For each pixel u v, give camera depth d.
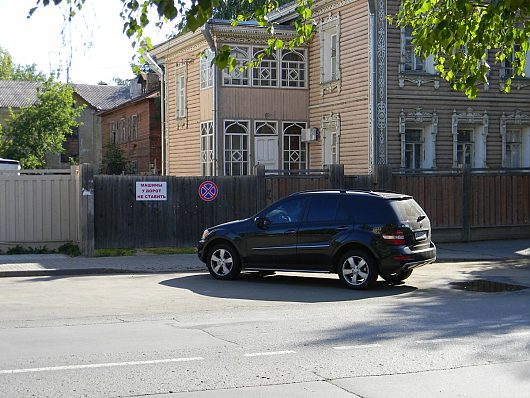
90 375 7.21
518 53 11.97
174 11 5.59
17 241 19.55
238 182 20.81
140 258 18.92
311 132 28.89
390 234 13.70
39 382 6.95
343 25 27.11
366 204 14.09
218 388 6.75
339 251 14.17
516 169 23.09
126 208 19.98
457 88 11.01
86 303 12.27
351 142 26.73
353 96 26.56
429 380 7.04
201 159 30.59
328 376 7.19
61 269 16.75
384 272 13.76
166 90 35.09
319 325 9.97
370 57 25.42
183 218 20.44
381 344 8.66
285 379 7.07
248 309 11.61
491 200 23.09
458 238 22.67
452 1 9.82
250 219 15.26
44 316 10.89
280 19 30.31
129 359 7.89
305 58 29.59
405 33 25.66
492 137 26.98
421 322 10.20
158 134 45.41
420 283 14.93
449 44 9.91
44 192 19.70
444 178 22.48
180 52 33.09
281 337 9.11
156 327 9.89
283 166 29.47
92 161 63.19
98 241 19.77
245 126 28.97
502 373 7.30
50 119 48.59
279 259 14.74
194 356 8.05
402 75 25.59
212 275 15.65
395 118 25.56
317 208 14.55
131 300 12.63
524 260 19.44
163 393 6.57
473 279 15.57
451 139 26.39
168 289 14.09
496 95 26.95
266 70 29.20
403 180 21.97
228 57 6.81
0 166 22.83
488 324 10.03
